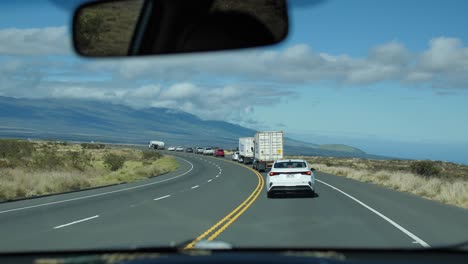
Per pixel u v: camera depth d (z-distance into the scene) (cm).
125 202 2042
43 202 2084
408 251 753
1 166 3756
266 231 1196
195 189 2792
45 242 1056
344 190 2573
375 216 1483
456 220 1384
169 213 1623
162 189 2817
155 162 7594
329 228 1235
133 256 638
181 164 7112
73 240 1084
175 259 509
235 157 8356
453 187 2238
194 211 1678
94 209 1777
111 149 11538
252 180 3666
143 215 1576
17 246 997
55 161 4278
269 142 5241
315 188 2722
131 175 4084
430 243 994
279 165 2238
